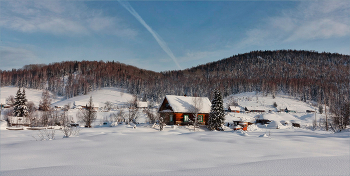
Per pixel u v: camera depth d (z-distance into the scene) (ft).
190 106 134.51
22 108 176.35
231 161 26.68
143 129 99.66
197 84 642.22
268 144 43.42
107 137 55.06
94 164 24.89
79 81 618.85
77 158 28.58
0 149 37.81
